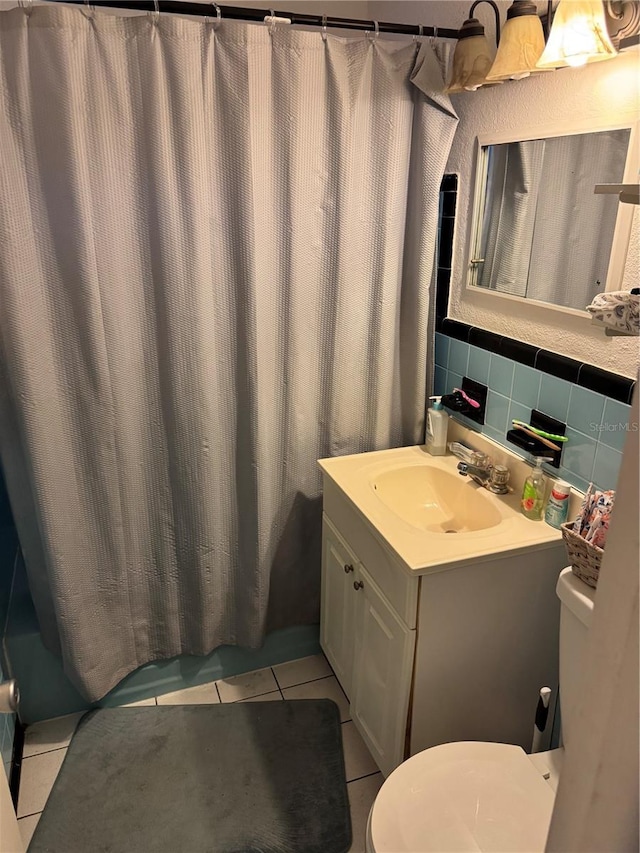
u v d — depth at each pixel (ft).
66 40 4.83
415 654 5.20
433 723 5.58
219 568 6.86
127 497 6.29
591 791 1.88
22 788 6.15
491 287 6.22
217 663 7.41
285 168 5.74
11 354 5.40
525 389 5.82
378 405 6.91
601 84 4.71
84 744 6.57
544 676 5.86
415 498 6.57
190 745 6.57
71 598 6.23
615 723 1.76
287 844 5.62
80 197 5.18
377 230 6.29
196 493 6.40
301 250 6.05
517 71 4.82
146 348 5.93
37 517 5.97
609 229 4.79
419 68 5.77
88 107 5.07
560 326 5.39
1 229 5.08
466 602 5.18
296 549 7.23
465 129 6.26
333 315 6.42
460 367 6.77
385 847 4.11
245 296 5.90
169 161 5.30
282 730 6.75
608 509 4.28
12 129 4.97
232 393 6.31
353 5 7.47
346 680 6.70
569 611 4.48
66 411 5.81
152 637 7.01
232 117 5.38
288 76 5.45
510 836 4.16
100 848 5.59
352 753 6.51
